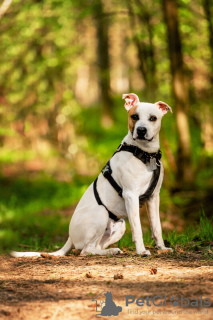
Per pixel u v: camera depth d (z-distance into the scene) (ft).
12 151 55.83
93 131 70.33
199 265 14.43
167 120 34.45
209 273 13.03
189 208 30.94
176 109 34.91
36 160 54.54
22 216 34.86
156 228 17.26
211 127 38.17
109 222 17.40
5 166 52.03
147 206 17.35
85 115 77.71
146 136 15.57
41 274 14.01
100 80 72.90
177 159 34.71
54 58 49.37
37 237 26.12
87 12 42.86
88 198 17.54
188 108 35.83
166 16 34.68
